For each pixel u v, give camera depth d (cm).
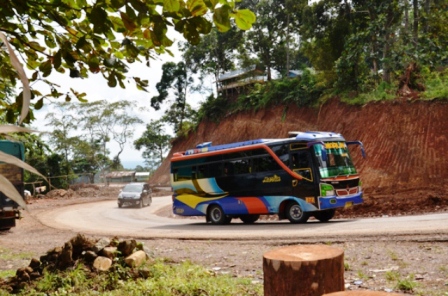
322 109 4478
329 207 1730
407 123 3422
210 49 7156
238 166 2017
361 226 1459
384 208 1988
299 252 357
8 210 1808
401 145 3312
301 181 1778
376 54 3956
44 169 5684
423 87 3709
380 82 4184
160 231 1842
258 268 910
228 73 7106
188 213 2220
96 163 7419
